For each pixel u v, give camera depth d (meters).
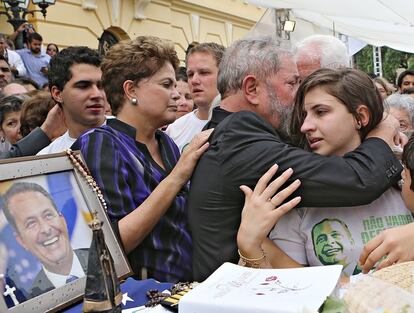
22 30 6.61
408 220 1.49
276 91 1.61
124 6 9.38
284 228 1.51
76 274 1.25
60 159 1.36
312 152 1.47
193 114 3.58
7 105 3.36
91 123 2.49
